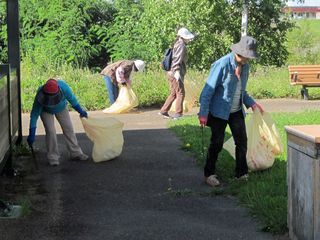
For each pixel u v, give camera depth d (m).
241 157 5.37
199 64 18.58
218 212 4.58
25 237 4.05
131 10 18.97
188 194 5.12
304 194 3.61
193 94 10.80
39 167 6.21
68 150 6.59
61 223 4.36
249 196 4.80
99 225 4.30
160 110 10.63
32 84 11.28
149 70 13.12
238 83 5.20
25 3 17.95
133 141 7.64
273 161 5.63
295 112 10.05
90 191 5.28
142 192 5.23
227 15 20.19
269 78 13.75
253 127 5.56
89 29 18.66
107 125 6.48
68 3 18.19
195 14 18.39
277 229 4.05
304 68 12.42
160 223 4.34
